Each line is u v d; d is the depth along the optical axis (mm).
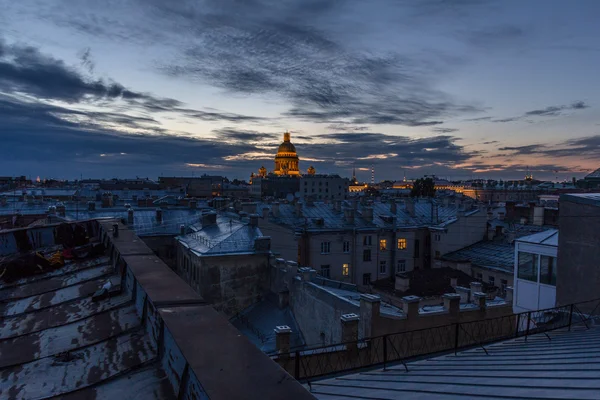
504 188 152875
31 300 7016
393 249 49844
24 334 5262
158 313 4117
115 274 8477
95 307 6238
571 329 14953
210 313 4086
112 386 3588
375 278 48938
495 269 40844
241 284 32344
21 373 4051
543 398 7039
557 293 17000
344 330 19266
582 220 16297
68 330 5242
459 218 50594
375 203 59406
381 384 10523
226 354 3049
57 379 3865
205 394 2469
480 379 9242
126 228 11820
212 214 41094
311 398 2443
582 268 16250
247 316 31000
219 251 32188
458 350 14336
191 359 2953
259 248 33062
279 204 52906
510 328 23469
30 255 9469
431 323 21609
